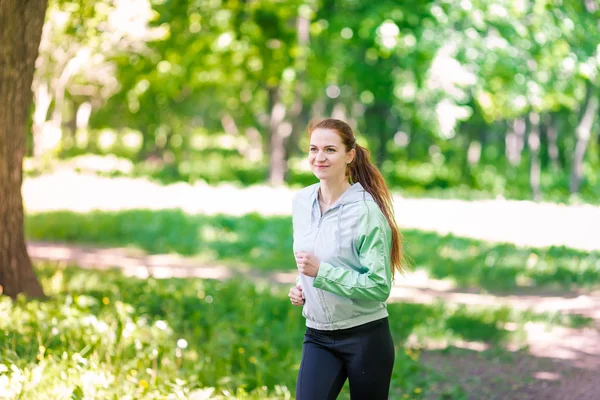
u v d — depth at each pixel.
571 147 37.72
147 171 32.69
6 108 7.64
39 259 12.73
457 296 11.63
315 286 3.76
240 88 33.78
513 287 12.58
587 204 27.73
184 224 16.59
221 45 25.58
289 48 26.97
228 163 38.56
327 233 3.89
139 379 5.53
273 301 9.46
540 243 17.09
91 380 5.25
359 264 3.89
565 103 25.88
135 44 26.48
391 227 4.02
